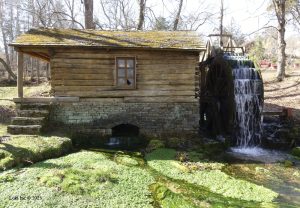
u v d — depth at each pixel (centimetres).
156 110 1170
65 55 1134
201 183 780
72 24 2916
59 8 2966
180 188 742
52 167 784
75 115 1150
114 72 1152
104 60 1148
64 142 957
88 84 1148
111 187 699
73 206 607
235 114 1194
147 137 1166
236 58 1338
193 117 1180
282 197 717
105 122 1159
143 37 1225
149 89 1166
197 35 1272
